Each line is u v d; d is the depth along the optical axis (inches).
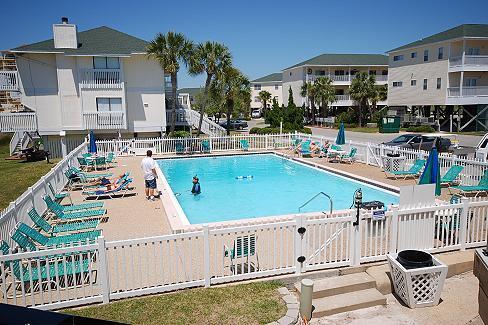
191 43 1310.3
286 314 265.7
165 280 307.0
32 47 1256.8
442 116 1913.1
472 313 282.5
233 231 304.7
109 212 526.6
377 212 337.4
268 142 1233.4
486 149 760.3
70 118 1273.4
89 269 280.1
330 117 2480.3
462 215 367.2
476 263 231.0
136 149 1104.2
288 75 2962.6
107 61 1261.1
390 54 2130.9
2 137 1642.5
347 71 2664.9
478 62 1711.4
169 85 1605.6
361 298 298.8
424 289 291.3
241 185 808.9
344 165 903.1
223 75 1378.0
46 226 418.6
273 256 318.3
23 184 784.9
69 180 706.2
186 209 637.3
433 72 1860.2
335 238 330.6
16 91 1320.1
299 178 864.9
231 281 309.7
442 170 704.4
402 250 328.8
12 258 262.7
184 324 253.3
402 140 1034.7
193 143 1152.2
